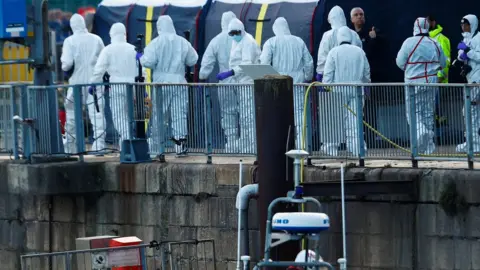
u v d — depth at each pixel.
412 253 44.56
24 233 53.91
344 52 52.25
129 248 45.50
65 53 59.62
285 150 43.91
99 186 51.50
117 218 51.28
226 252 48.53
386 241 45.06
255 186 45.50
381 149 46.00
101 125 51.97
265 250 40.00
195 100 50.00
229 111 49.16
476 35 51.62
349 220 45.72
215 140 49.56
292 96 44.25
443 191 43.62
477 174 43.09
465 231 43.41
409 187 44.22
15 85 53.41
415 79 51.31
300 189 40.84
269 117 43.91
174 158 51.94
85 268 46.56
